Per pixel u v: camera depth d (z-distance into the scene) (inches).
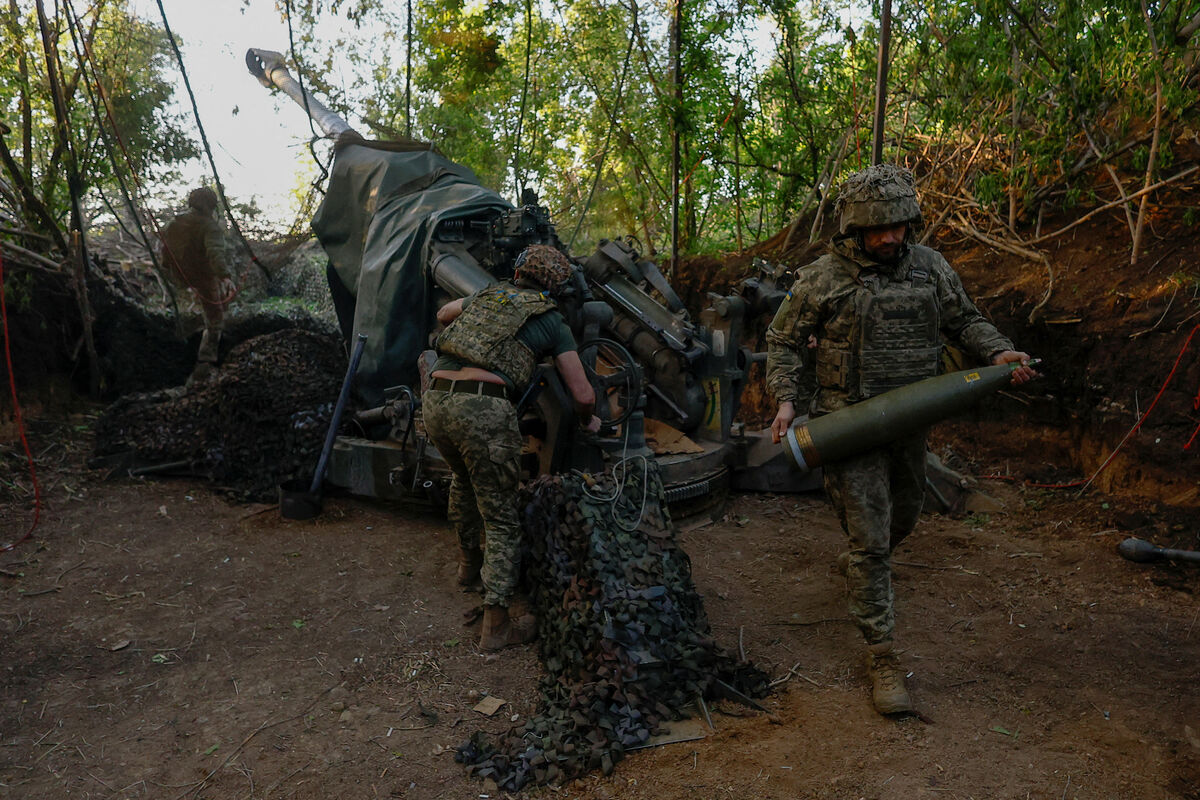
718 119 280.5
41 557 181.0
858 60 265.1
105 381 280.8
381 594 166.6
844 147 272.2
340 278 251.6
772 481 217.9
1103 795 106.6
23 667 139.2
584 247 317.1
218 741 120.6
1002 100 229.5
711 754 116.2
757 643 147.4
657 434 212.1
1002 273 232.8
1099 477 197.8
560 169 317.1
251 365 231.1
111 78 249.0
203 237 265.4
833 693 131.6
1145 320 195.3
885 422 122.8
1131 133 239.9
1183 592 159.2
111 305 285.3
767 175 305.3
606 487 154.6
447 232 212.5
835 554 183.3
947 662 139.2
